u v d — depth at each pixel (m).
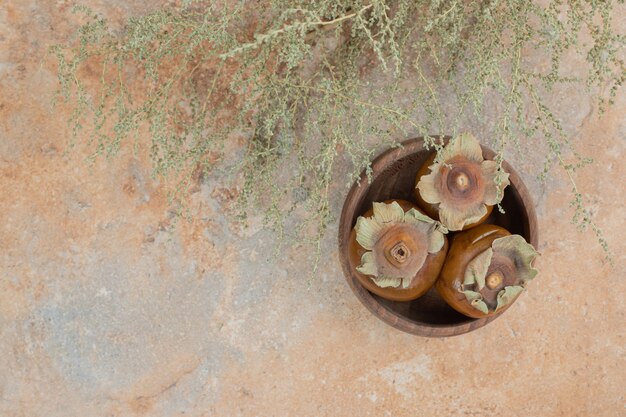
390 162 0.81
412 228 0.76
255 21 0.83
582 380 0.91
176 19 0.77
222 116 0.85
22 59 0.83
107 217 0.86
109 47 0.79
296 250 0.87
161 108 0.78
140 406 0.87
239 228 0.87
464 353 0.90
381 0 0.73
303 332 0.88
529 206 0.81
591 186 0.90
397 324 0.81
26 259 0.85
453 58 0.83
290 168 0.86
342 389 0.89
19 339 0.86
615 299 0.91
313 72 0.85
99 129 0.78
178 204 0.86
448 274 0.77
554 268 0.90
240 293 0.87
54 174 0.85
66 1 0.83
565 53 0.88
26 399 0.86
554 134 0.89
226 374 0.88
